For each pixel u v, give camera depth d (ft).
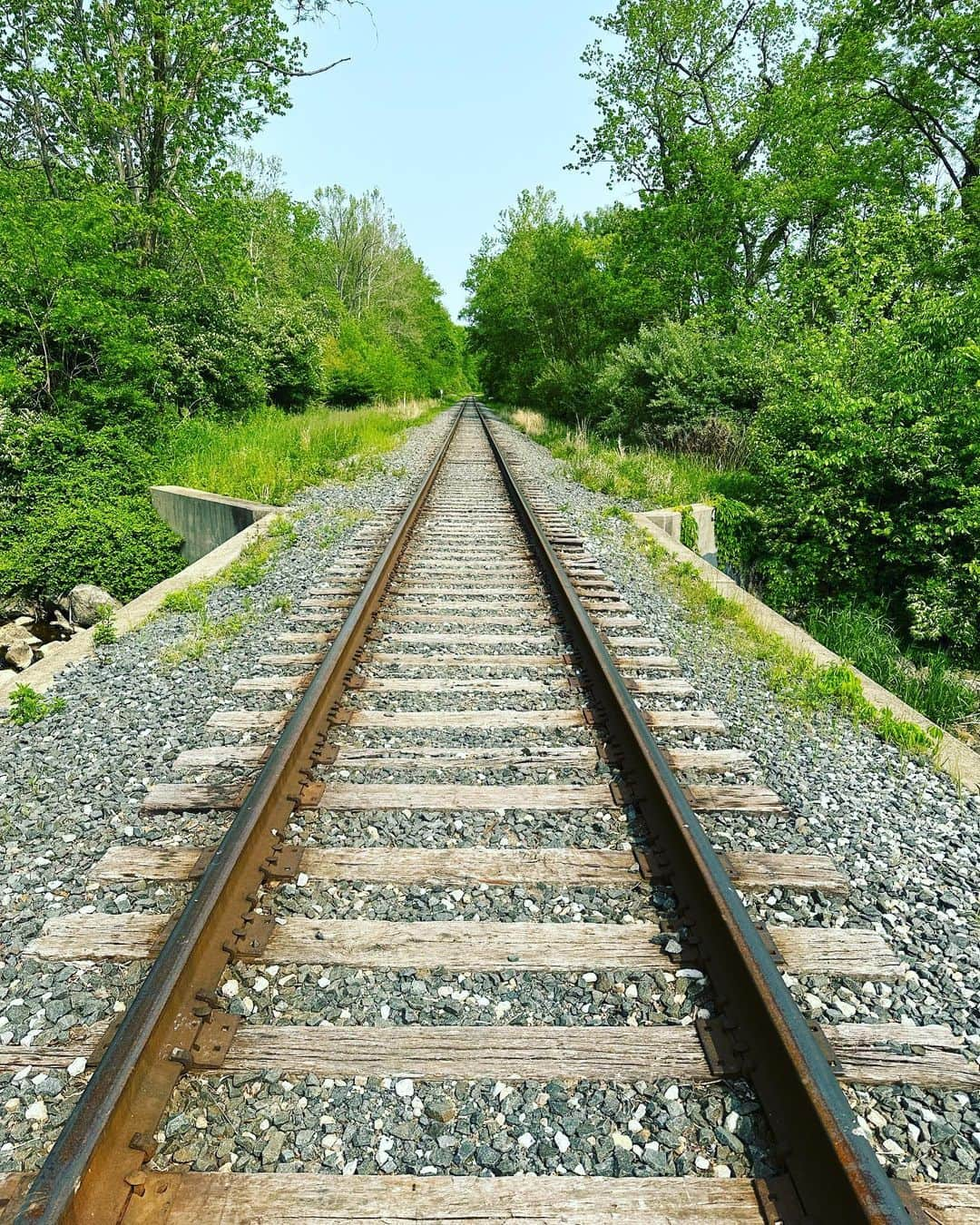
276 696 16.80
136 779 13.35
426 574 26.18
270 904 9.98
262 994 8.55
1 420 44.93
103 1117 6.22
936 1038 8.04
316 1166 6.68
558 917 9.89
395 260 207.51
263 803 10.99
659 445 60.85
